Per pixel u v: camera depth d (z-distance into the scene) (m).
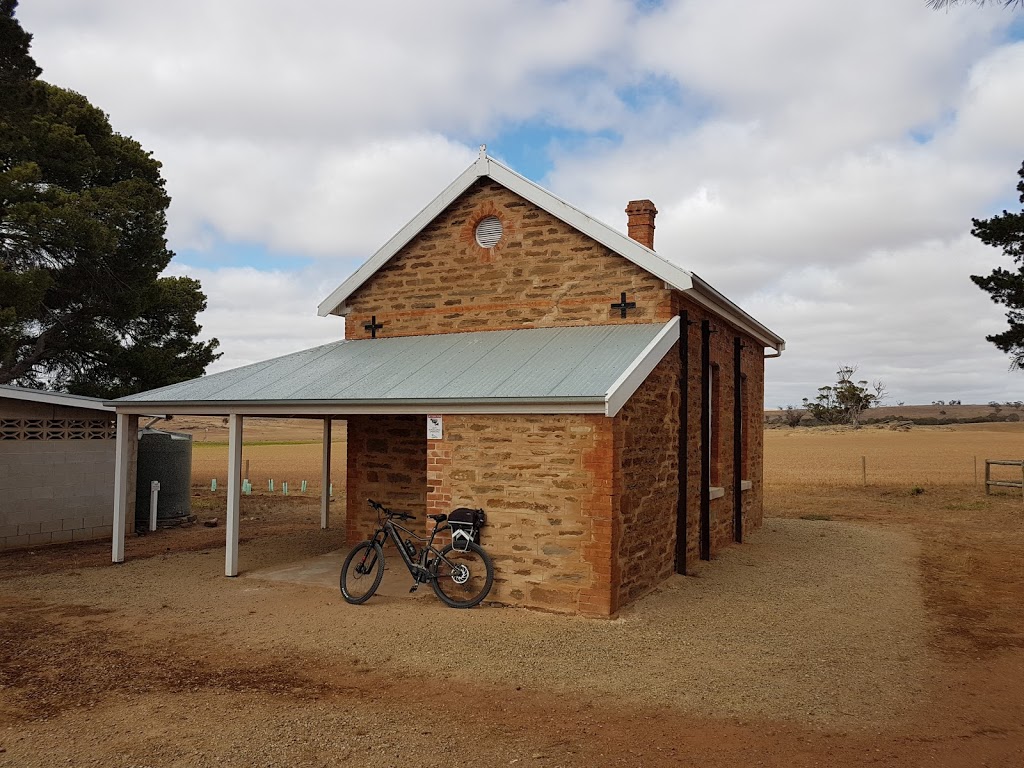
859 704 5.54
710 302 11.05
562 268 10.53
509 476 8.23
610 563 7.71
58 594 9.10
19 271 15.87
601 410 7.62
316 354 11.50
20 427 12.73
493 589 8.27
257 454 47.47
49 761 4.55
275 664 6.45
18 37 11.99
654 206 12.10
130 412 10.81
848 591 9.35
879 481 25.75
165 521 15.59
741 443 13.26
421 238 11.64
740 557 11.61
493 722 5.17
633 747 4.77
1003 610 8.52
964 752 4.73
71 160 18.09
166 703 5.54
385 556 11.45
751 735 4.96
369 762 4.54
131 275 18.41
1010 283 20.83
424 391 8.73
